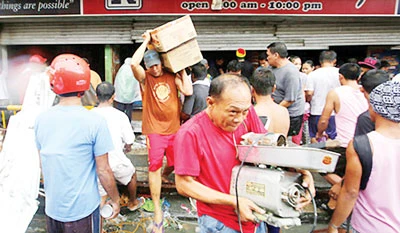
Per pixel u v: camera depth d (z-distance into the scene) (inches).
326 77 192.1
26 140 127.7
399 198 75.5
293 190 63.4
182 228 146.9
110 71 283.0
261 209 65.0
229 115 64.2
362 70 159.9
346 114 131.7
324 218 151.3
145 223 149.0
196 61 135.2
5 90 269.1
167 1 255.3
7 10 261.1
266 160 64.2
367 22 273.7
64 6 258.1
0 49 286.2
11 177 121.5
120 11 257.1
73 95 91.2
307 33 276.1
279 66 157.3
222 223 74.3
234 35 274.4
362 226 78.4
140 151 215.5
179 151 69.4
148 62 129.3
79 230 92.6
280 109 114.9
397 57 286.8
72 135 88.9
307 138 218.7
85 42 279.4
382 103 73.7
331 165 59.1
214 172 71.6
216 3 254.1
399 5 257.4
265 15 258.8
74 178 89.7
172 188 167.5
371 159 73.6
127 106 234.1
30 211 117.3
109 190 98.1
